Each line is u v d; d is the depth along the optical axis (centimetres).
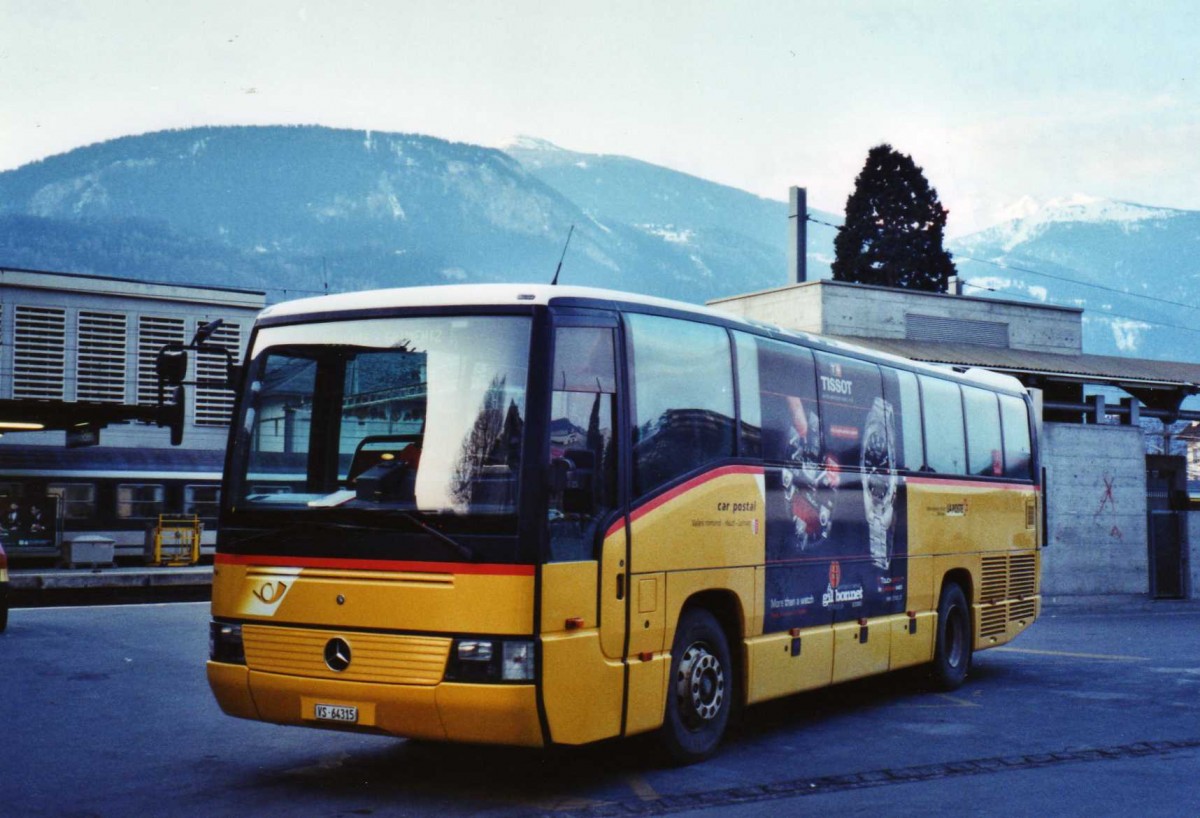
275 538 783
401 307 793
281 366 817
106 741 962
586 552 766
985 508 1461
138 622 1848
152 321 4316
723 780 841
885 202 5759
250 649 785
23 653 1474
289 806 756
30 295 4144
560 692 733
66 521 3650
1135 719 1138
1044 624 2331
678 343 888
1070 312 3494
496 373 756
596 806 759
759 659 962
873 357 1223
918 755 952
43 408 3147
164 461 3834
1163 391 3522
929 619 1295
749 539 953
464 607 723
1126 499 2964
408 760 896
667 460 857
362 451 777
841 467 1122
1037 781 855
